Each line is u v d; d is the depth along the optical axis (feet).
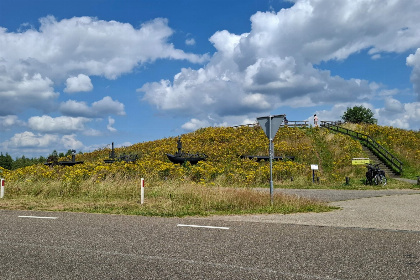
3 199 47.62
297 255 19.39
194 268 17.16
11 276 16.10
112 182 57.62
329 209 40.09
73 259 18.70
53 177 69.92
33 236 24.25
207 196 43.78
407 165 107.55
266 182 82.79
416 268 17.22
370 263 17.97
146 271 16.74
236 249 20.67
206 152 114.11
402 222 30.55
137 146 153.99
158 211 37.04
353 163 96.48
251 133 140.56
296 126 152.25
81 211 37.47
